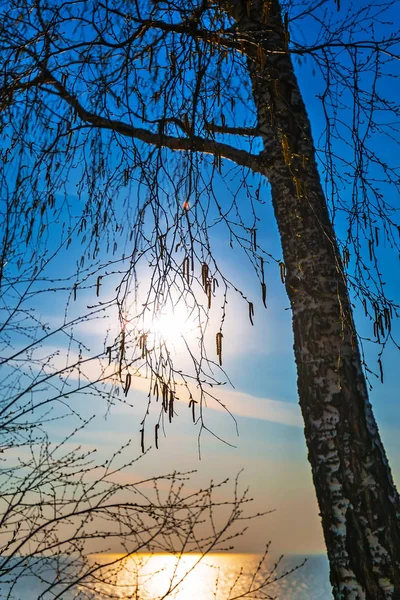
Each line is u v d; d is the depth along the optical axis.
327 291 4.02
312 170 4.18
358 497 3.71
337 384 3.90
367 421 3.85
